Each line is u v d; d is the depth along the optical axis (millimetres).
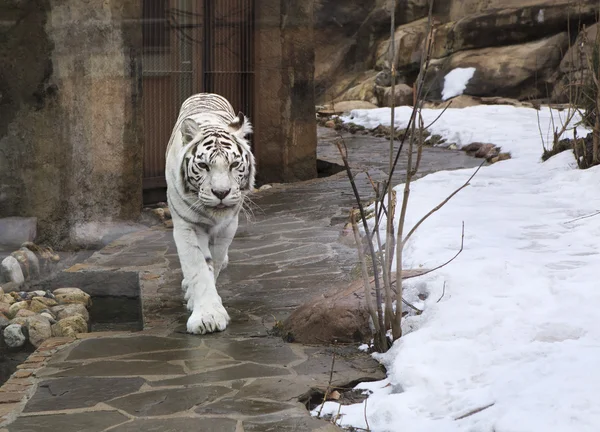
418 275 5012
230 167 5102
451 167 12023
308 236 7895
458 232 6504
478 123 15156
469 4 20953
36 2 7520
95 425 3758
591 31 18609
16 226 7496
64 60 7691
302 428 3707
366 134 16875
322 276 6445
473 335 4355
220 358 4688
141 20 8000
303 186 10727
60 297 6305
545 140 12539
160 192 9469
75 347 4941
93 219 7934
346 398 4156
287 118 10445
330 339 4918
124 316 5984
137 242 7930
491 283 5004
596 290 4758
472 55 20359
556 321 4355
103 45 7855
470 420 3492
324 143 15500
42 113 7703
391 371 4285
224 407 3955
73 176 7848
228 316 5359
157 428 3713
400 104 18953
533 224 6734
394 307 4977
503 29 20141
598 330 4195
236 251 7371
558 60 19484
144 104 8375
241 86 9023
